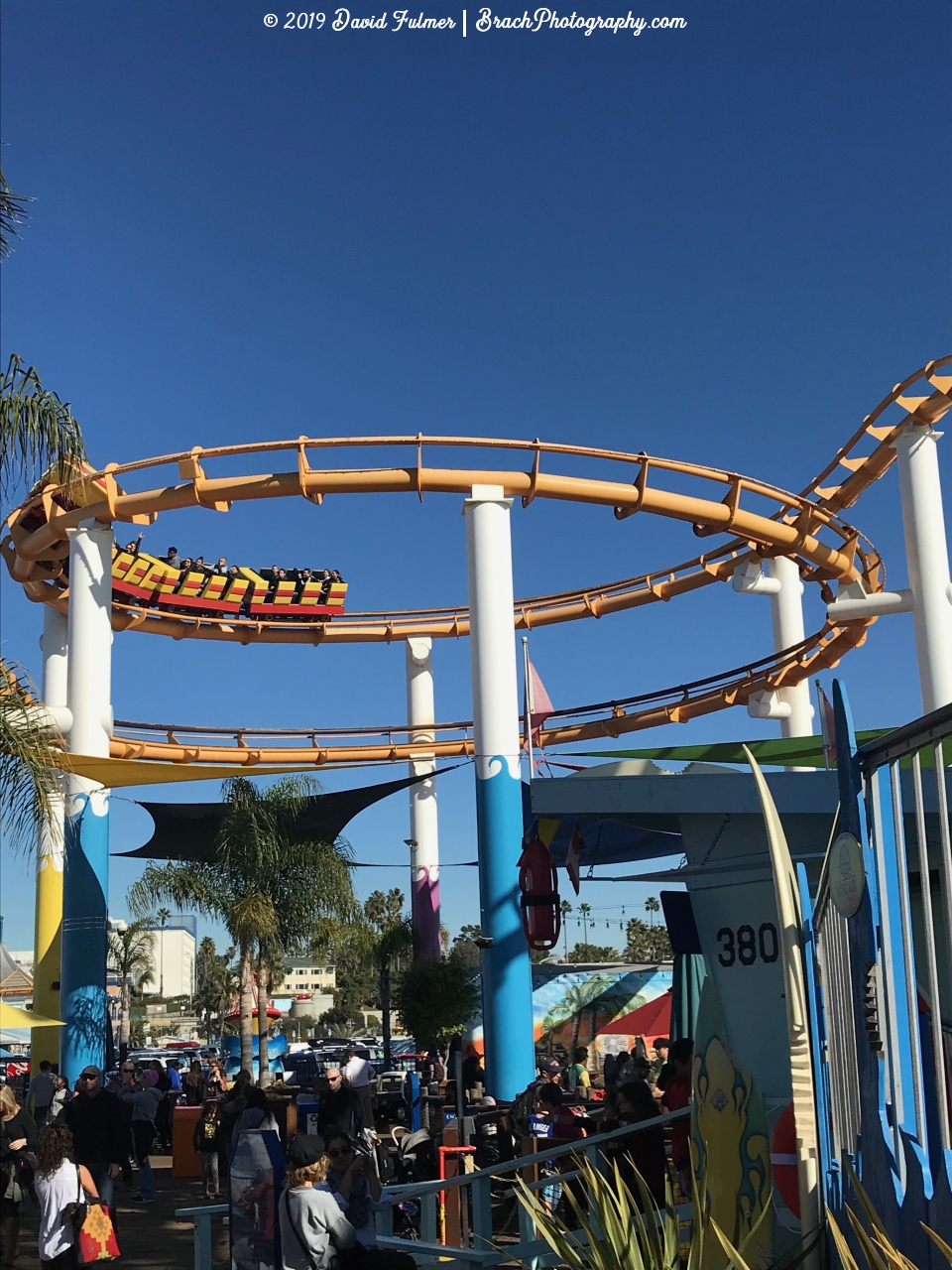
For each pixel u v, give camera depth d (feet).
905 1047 16.21
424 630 98.99
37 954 74.23
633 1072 43.60
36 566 77.05
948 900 14.73
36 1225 43.83
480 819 59.88
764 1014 28.81
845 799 17.61
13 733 37.91
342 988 369.50
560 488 64.13
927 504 62.28
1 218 32.71
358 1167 24.81
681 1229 25.72
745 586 80.33
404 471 62.90
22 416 35.58
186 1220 45.62
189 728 91.66
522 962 57.47
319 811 77.97
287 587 91.45
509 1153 41.22
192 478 63.98
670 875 30.86
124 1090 52.70
